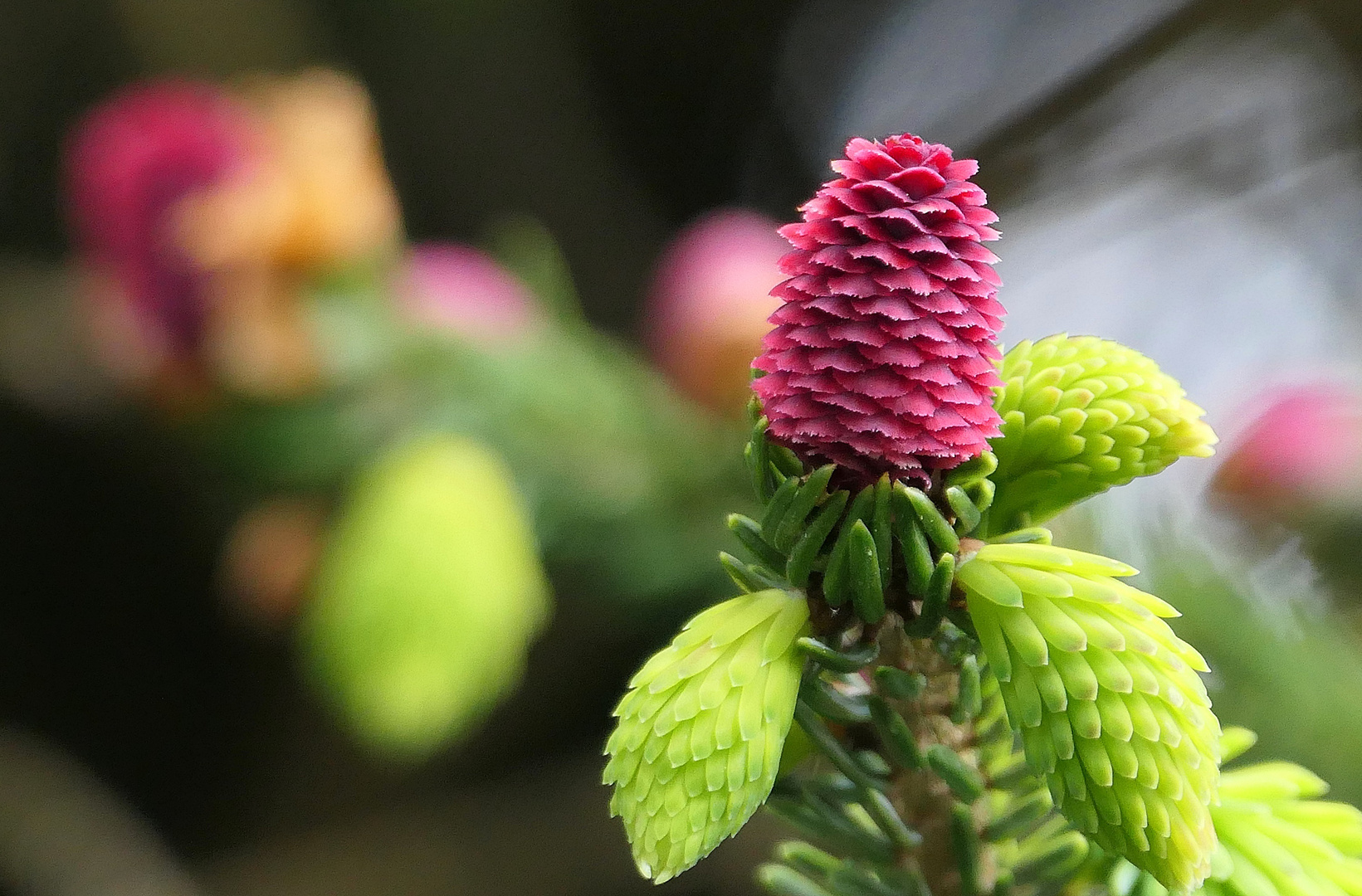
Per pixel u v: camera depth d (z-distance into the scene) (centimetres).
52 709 88
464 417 50
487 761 87
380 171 51
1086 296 77
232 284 48
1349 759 42
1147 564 44
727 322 51
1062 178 87
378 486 42
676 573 52
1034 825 27
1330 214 77
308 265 49
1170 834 24
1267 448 46
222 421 52
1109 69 88
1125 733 24
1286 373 53
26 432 80
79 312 77
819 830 27
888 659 26
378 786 87
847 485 25
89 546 86
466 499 41
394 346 51
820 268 25
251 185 47
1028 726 25
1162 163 84
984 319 25
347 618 39
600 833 84
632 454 52
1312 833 26
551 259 59
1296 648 43
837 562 25
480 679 40
